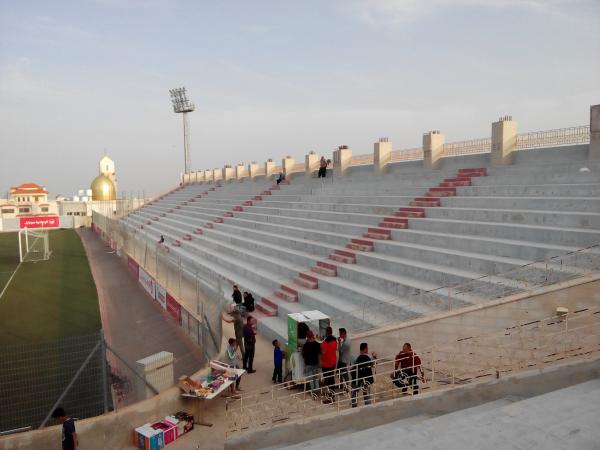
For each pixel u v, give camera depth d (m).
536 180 15.75
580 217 12.11
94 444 8.41
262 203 31.66
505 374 7.41
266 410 9.40
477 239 13.50
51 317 19.58
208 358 11.99
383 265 15.36
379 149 25.19
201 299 15.61
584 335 7.93
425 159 22.00
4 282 27.52
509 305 9.33
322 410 9.09
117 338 16.55
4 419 10.21
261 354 13.31
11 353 14.56
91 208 80.69
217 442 8.74
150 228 42.72
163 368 10.32
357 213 21.05
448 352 9.77
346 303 14.35
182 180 65.56
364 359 9.11
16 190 82.88
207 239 28.91
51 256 39.19
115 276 28.95
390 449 4.67
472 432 4.55
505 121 17.92
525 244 12.09
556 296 8.79
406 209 18.36
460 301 11.02
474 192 17.36
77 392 11.52
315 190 28.64
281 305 15.86
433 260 14.16
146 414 9.03
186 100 65.94
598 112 14.43
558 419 4.54
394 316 12.34
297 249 21.02
